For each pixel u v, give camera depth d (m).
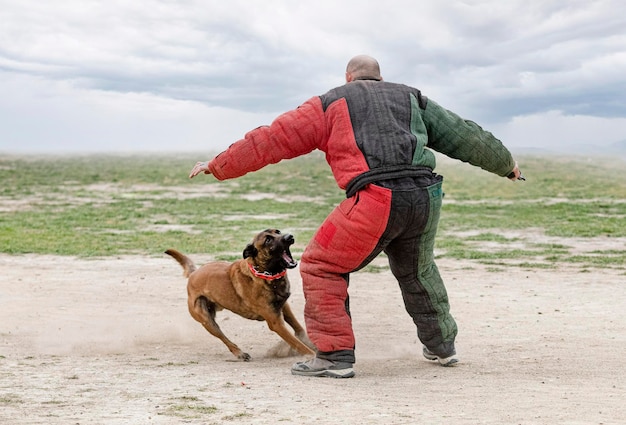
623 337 8.25
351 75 6.68
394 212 6.09
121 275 13.79
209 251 17.17
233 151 6.38
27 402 5.32
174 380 6.19
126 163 81.06
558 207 28.95
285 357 7.80
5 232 20.59
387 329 9.11
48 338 8.61
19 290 12.09
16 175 53.25
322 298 6.38
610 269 14.33
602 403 5.09
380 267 14.84
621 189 39.53
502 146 6.64
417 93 6.48
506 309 10.28
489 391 5.58
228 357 7.73
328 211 28.20
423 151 6.25
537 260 15.62
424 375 6.42
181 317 10.02
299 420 4.70
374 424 4.56
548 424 4.50
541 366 6.73
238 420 4.74
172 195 36.75
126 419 4.80
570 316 9.70
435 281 6.77
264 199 34.41
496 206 29.62
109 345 8.28
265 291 7.51
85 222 23.69
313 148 6.45
